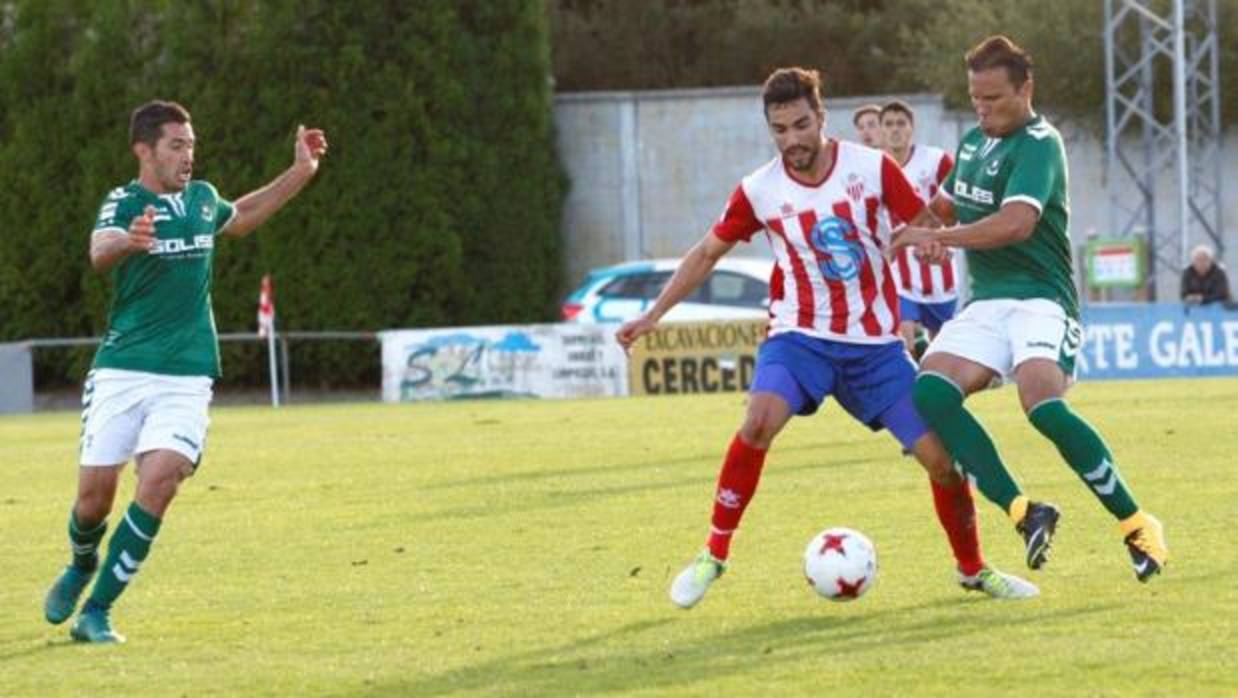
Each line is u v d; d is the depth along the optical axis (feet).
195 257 63.62
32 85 290.76
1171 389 181.47
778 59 417.28
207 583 74.79
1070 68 324.60
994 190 65.00
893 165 63.87
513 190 297.94
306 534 89.35
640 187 319.47
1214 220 314.96
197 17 284.82
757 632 59.72
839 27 415.23
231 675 56.03
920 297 111.45
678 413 172.14
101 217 62.85
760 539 81.00
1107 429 130.52
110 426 63.21
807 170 63.72
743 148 318.04
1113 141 277.44
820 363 64.13
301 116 285.84
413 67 288.30
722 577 71.10
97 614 62.90
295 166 67.62
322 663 57.31
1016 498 62.64
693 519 89.76
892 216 63.93
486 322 296.92
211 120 284.82
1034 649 54.90
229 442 154.20
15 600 72.43
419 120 288.10
